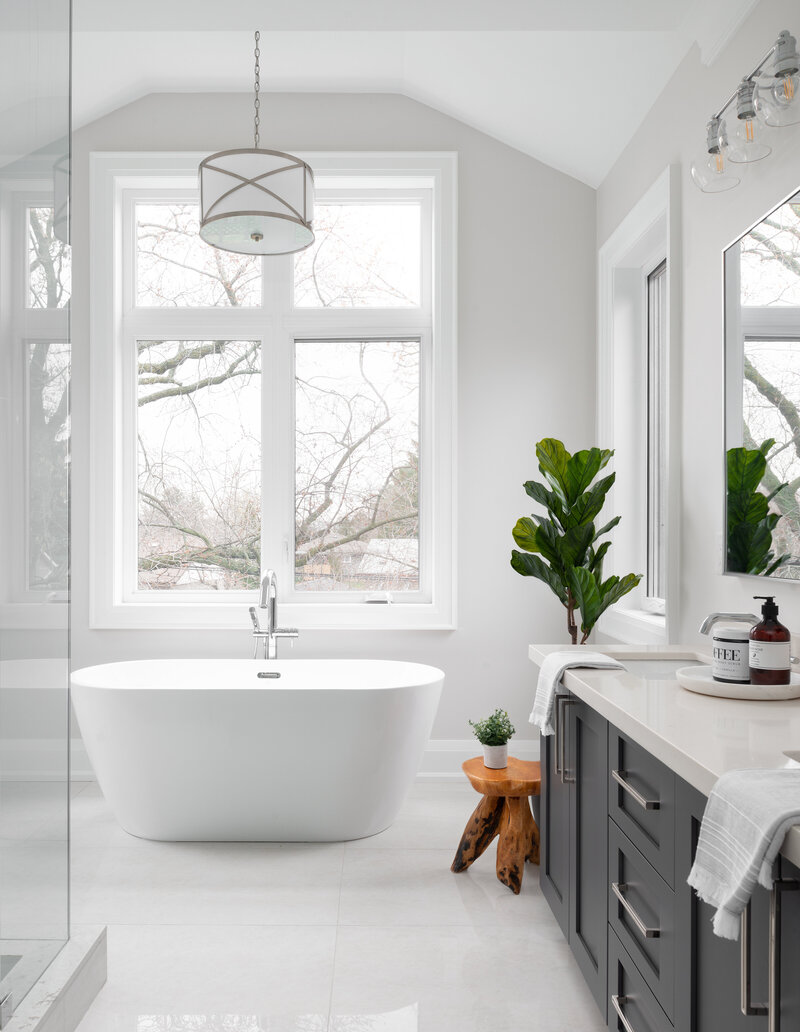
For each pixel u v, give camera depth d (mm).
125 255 4027
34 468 1921
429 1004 2064
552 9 2672
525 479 3893
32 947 1877
